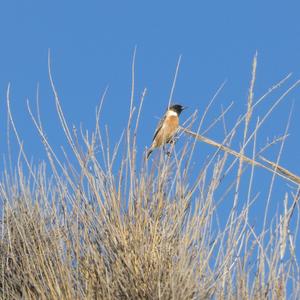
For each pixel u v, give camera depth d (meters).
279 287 11.55
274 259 11.66
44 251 13.84
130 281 13.00
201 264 12.31
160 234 13.19
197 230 12.44
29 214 14.66
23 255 14.12
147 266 12.99
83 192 13.69
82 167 13.64
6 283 14.37
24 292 13.70
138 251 13.09
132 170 13.39
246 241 11.86
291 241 11.70
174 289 12.26
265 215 11.86
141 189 13.33
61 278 13.20
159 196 13.23
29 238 14.41
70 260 13.40
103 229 13.41
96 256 13.28
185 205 12.97
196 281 12.28
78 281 13.23
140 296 12.90
